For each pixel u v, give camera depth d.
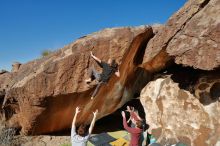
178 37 9.05
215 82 9.63
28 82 10.44
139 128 9.49
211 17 8.40
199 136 9.95
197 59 8.47
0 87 12.33
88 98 11.02
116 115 14.34
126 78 11.82
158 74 11.78
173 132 10.66
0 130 11.66
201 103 10.02
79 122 12.08
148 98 11.80
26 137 11.66
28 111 10.84
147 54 10.55
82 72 10.45
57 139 11.55
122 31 10.50
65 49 10.78
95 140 11.07
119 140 11.16
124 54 10.48
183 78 10.76
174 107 10.80
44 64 10.70
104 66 8.89
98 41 10.45
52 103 10.73
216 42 8.09
